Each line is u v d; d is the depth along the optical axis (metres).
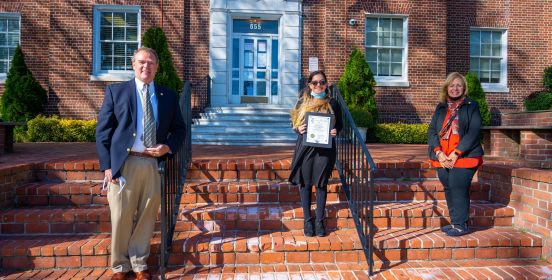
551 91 12.37
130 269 3.31
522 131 5.88
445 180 3.99
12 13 11.45
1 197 3.89
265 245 3.61
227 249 3.57
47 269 3.46
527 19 12.64
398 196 4.48
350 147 4.27
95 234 3.83
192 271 3.47
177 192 4.05
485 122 11.41
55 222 3.80
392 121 11.94
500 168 4.41
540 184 3.81
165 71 10.36
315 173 3.78
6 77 11.57
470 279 3.33
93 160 4.89
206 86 11.54
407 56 11.99
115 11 11.38
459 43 12.50
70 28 11.16
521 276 3.37
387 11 11.88
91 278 3.31
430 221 4.11
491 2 12.53
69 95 11.18
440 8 12.04
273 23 12.02
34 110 10.80
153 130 3.19
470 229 4.08
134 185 3.16
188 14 11.52
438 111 4.08
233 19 11.89
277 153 6.50
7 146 6.52
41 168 4.52
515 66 12.67
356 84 10.98
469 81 11.56
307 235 3.80
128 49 11.47
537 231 3.84
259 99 12.05
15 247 3.43
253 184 4.45
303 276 3.40
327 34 11.70
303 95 3.97
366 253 3.51
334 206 4.25
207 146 8.52
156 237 3.78
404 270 3.50
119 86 3.19
